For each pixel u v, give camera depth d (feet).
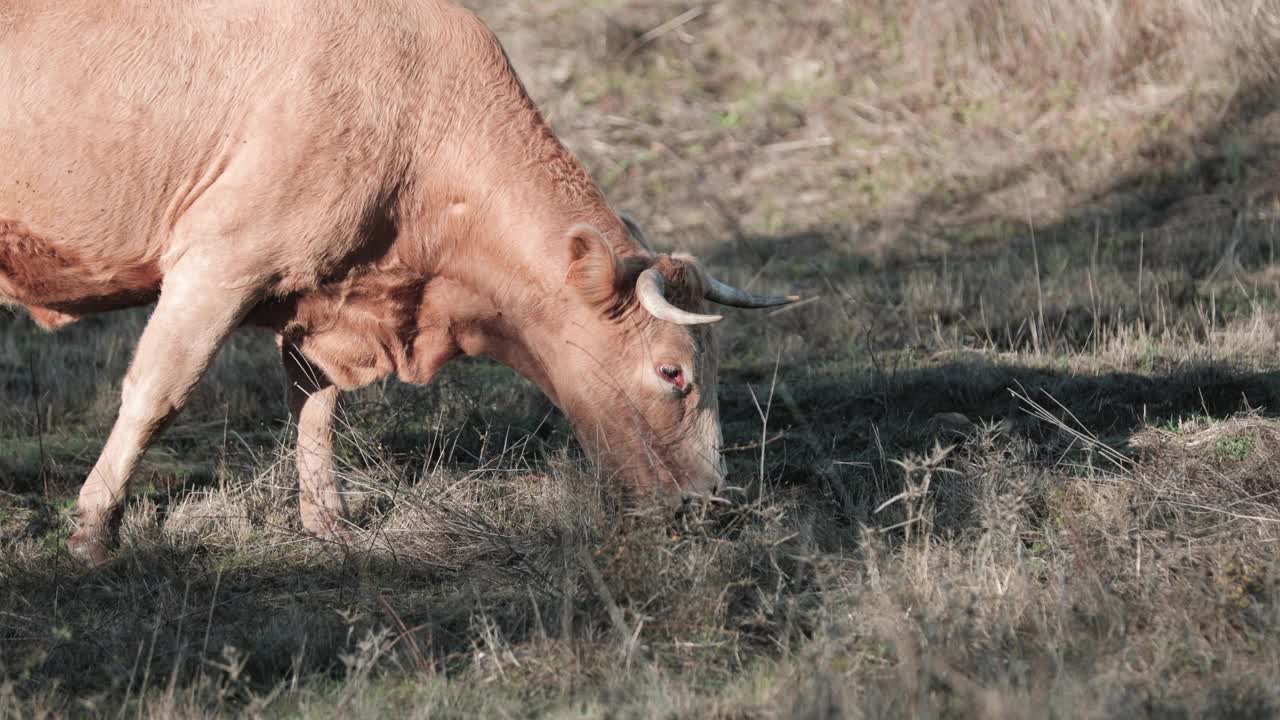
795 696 44.32
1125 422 80.07
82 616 57.00
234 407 92.22
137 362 62.69
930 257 135.64
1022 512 63.41
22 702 46.78
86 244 63.98
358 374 68.74
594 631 52.31
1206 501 61.67
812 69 185.98
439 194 64.34
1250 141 155.63
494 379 96.17
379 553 64.75
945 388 88.38
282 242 62.13
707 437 62.28
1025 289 115.55
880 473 72.74
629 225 67.10
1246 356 91.25
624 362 61.98
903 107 177.17
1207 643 48.03
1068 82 176.35
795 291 123.65
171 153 62.59
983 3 182.80
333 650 52.49
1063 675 44.96
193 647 52.90
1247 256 121.90
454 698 46.91
